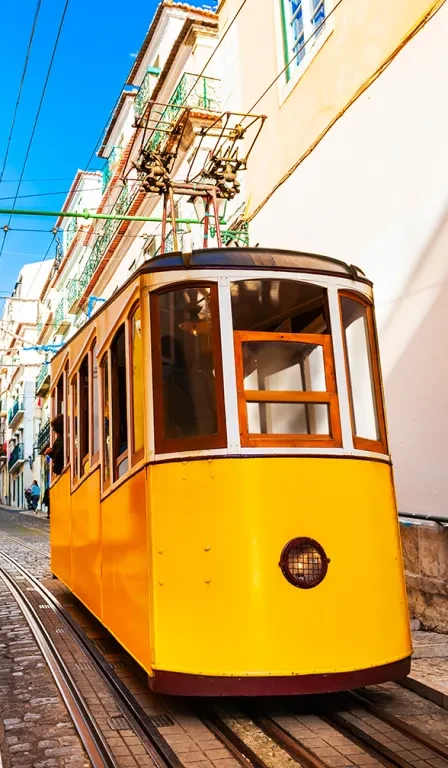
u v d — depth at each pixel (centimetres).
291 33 907
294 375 437
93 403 600
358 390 456
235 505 400
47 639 611
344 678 390
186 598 397
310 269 452
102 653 578
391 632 416
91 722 405
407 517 619
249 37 1019
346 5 757
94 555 576
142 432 440
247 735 390
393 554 435
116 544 493
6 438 5369
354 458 429
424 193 625
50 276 3462
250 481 402
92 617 721
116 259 2075
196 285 437
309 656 387
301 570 397
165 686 392
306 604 394
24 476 4381
